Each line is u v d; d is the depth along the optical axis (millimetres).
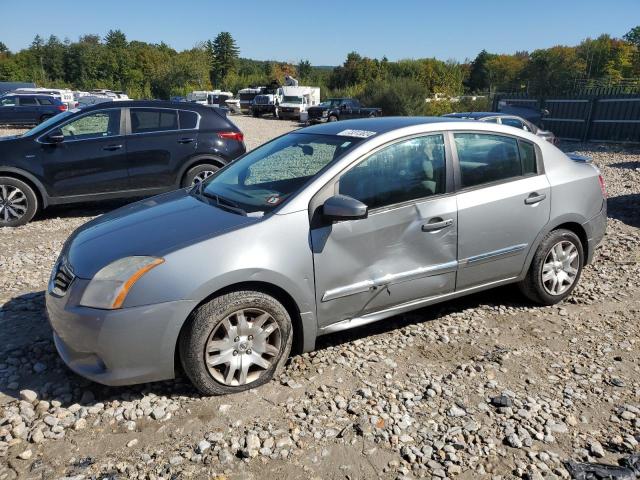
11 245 6477
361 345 3820
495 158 4074
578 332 4074
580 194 4465
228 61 102000
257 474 2543
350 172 3477
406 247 3631
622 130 20094
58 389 3217
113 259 3039
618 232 6941
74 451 2691
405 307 3773
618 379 3398
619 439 2818
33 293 4770
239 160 4375
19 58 89562
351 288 3461
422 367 3533
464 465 2627
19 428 2822
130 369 2943
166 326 2922
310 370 3469
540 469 2594
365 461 2641
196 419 2941
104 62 89062
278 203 3338
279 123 34094
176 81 75688
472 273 3992
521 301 4641
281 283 3182
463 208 3832
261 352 3209
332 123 4379
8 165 7211
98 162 7652
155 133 7945
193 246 3027
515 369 3523
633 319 4301
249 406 3066
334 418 2967
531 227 4191
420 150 3742
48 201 7551
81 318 2910
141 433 2830
